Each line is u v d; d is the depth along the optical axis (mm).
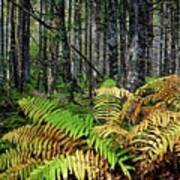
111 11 15070
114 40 14633
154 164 5273
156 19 26688
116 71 14078
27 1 13773
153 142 5176
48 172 5035
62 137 5535
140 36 10406
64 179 5043
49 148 5508
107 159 5316
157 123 5309
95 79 14188
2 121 8438
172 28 22297
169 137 5109
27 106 5809
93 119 6203
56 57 15805
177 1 21891
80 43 23125
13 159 5566
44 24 10539
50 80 15508
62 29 10977
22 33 19375
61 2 14039
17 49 19578
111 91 6426
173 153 5293
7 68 19047
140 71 10125
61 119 5586
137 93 6086
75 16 20969
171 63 24375
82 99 11688
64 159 5184
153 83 6062
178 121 5309
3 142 6801
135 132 5375
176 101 5887
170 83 5977
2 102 10047
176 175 5293
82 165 5164
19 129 5680
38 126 5641
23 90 14109
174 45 23750
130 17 10688
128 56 10195
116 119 6012
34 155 5688
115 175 5336
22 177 5363
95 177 5199
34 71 20828
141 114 5996
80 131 5469
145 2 12430
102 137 5406
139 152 5418
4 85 13578
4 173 5477
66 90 12922
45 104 5793
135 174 5336
